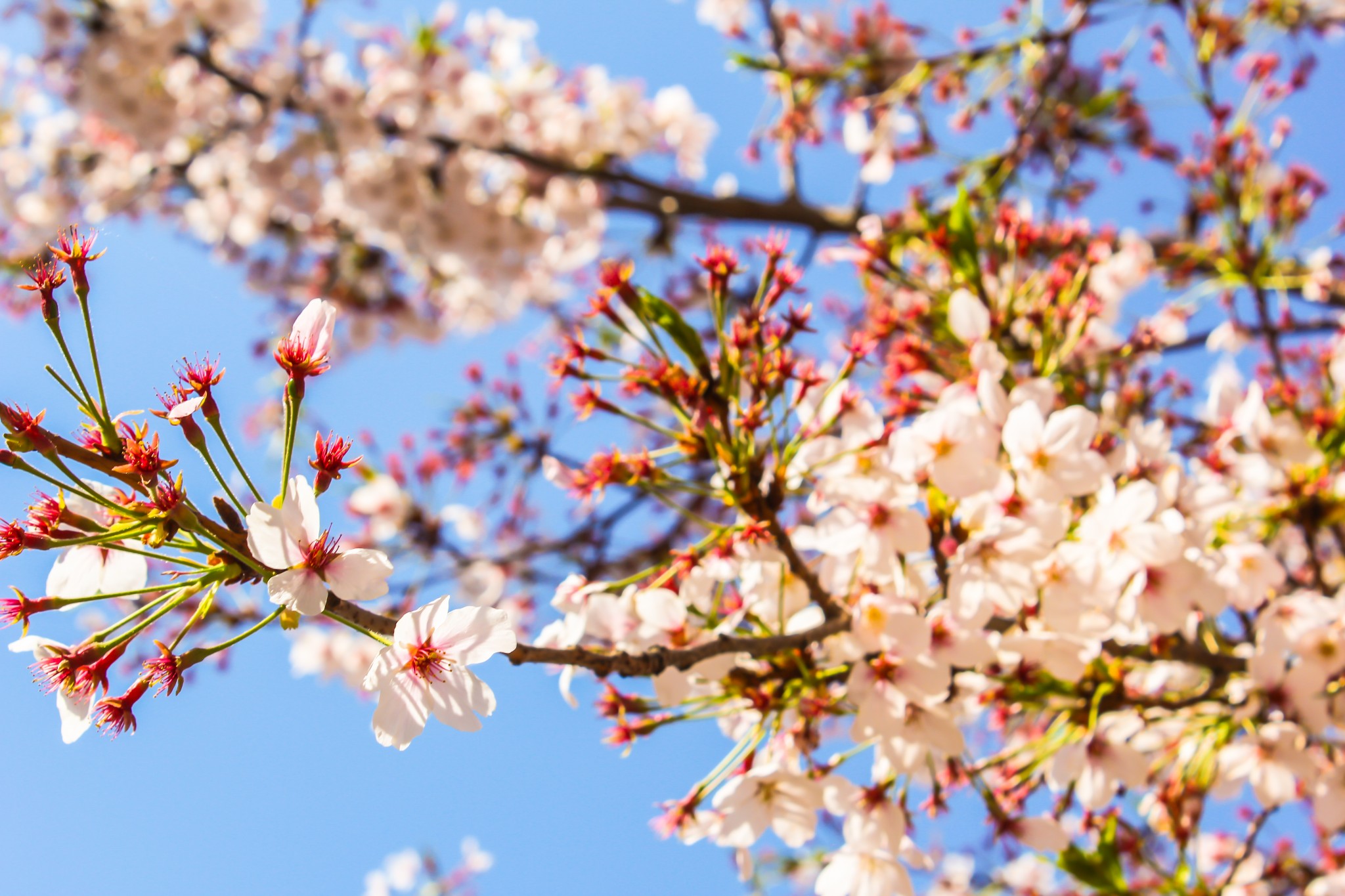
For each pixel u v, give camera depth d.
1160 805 0.97
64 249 0.74
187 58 1.99
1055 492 0.85
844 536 0.85
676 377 0.85
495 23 2.09
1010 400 0.87
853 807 0.86
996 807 0.89
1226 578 0.91
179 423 0.75
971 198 1.50
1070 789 0.96
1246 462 0.96
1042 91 1.53
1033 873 1.53
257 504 0.75
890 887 0.86
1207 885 0.99
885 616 0.84
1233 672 0.93
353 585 0.76
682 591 0.87
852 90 1.80
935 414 0.85
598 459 0.85
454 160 2.06
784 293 0.86
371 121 1.99
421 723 0.76
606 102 2.19
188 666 0.75
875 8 1.77
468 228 2.09
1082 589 0.85
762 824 0.85
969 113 1.71
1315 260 1.42
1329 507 0.97
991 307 0.95
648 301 0.85
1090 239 1.10
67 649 0.75
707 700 0.86
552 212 2.14
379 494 1.76
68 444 0.74
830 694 0.87
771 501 0.85
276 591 0.75
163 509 0.74
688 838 0.86
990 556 0.85
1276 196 1.31
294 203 2.11
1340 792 0.92
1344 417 1.00
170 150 2.20
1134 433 0.92
